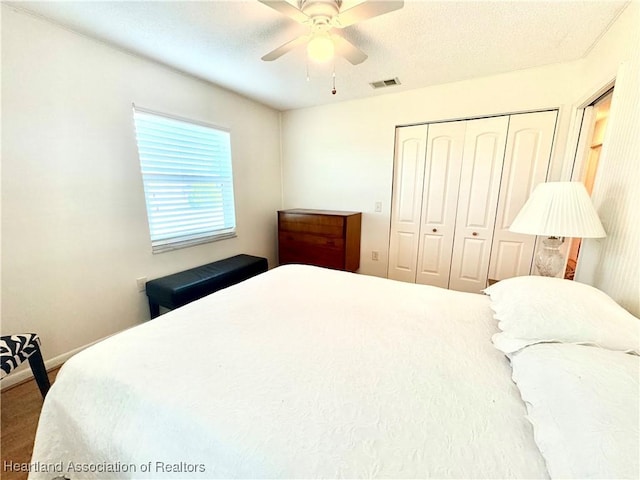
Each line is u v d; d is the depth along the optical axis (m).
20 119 1.62
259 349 1.05
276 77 2.53
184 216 2.66
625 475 0.46
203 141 2.76
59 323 1.87
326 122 3.38
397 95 2.90
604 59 1.73
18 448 1.30
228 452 0.66
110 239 2.09
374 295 1.58
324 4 1.35
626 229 1.27
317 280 1.83
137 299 2.31
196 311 1.38
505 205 2.62
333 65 2.26
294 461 0.62
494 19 1.63
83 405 0.91
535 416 0.68
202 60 2.19
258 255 3.59
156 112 2.28
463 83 2.57
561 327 0.90
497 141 2.55
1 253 1.61
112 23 1.70
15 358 1.38
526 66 2.27
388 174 3.10
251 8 1.55
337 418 0.73
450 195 2.85
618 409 0.57
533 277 1.26
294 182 3.76
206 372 0.92
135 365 0.95
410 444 0.66
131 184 2.18
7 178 1.60
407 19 1.64
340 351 1.04
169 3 1.51
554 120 2.32
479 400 0.80
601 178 1.54
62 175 1.81
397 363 0.97
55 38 1.71
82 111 1.86
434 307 1.42
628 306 1.22
